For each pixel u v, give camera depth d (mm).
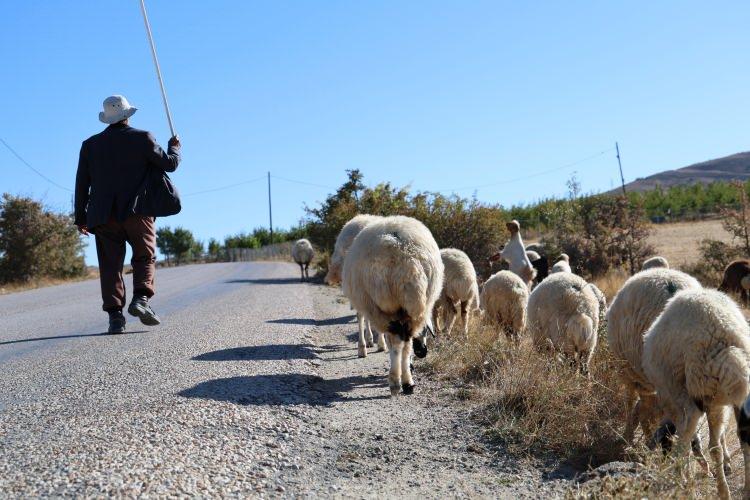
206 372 7016
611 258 23766
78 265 39375
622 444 5875
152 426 5062
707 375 4629
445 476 4984
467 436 5836
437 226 21766
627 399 6367
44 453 4379
